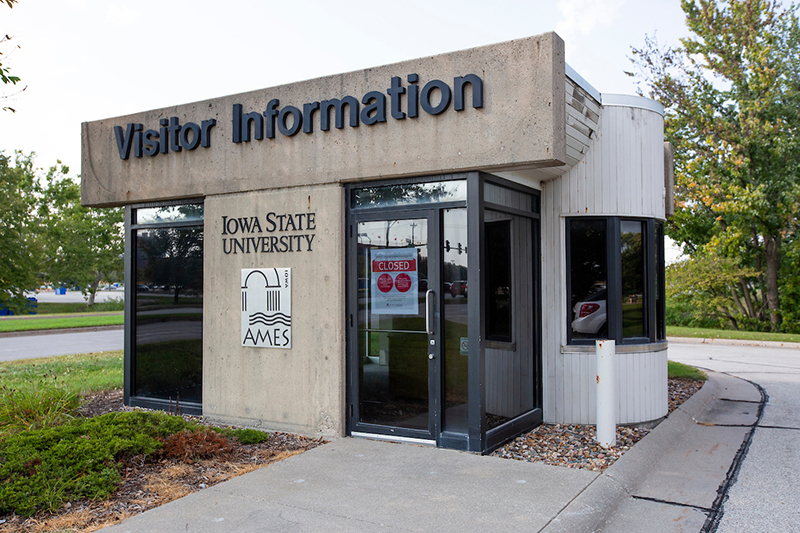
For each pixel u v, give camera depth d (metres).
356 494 4.69
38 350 16.78
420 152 6.14
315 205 6.78
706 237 25.08
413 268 6.30
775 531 4.32
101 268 43.97
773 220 22.20
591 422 7.17
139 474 5.15
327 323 6.66
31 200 41.31
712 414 8.38
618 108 7.27
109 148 8.40
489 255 6.58
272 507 4.42
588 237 7.35
